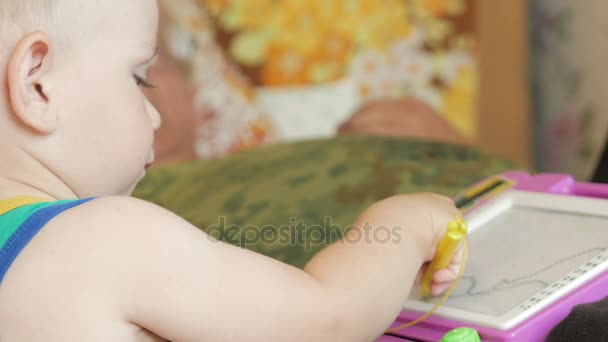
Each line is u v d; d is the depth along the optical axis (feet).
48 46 2.38
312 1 7.33
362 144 5.24
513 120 7.64
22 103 2.36
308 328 2.24
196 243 2.23
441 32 7.55
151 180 5.08
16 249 2.16
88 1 2.46
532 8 7.88
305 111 7.26
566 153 7.71
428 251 2.55
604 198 3.14
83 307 2.11
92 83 2.46
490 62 7.59
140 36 2.57
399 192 4.33
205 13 7.16
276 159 5.16
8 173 2.41
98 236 2.17
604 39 7.19
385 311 2.38
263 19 7.25
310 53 7.33
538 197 3.04
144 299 2.14
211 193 4.71
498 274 2.64
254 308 2.20
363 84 7.45
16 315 2.11
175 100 6.70
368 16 7.45
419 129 6.90
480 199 3.18
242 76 7.20
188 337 2.18
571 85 7.59
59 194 2.48
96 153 2.49
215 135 6.98
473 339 2.21
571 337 2.22
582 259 2.58
